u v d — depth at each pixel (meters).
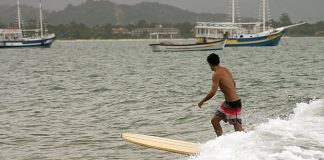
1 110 33.22
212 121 20.19
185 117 28.81
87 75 68.12
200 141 21.77
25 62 114.00
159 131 24.62
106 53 178.88
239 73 66.94
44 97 40.94
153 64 96.12
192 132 24.06
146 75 66.19
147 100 37.59
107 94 42.50
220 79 19.42
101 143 21.91
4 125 27.12
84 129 25.61
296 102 34.06
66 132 24.80
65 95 42.31
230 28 175.12
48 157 19.39
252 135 18.11
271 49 169.50
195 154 17.05
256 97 38.12
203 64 92.50
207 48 146.62
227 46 174.88
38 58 138.50
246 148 16.08
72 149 20.80
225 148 16.47
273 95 39.03
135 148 20.66
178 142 18.94
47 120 28.80
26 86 51.94
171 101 36.66
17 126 26.77
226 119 19.80
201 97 38.72
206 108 32.22
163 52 162.00
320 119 22.17
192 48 147.75
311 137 17.72
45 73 74.00
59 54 172.62
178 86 49.03
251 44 174.25
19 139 23.12
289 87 45.31
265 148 15.97
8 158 19.30
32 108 34.09
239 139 17.47
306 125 20.28
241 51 155.88
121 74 69.06
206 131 24.17
